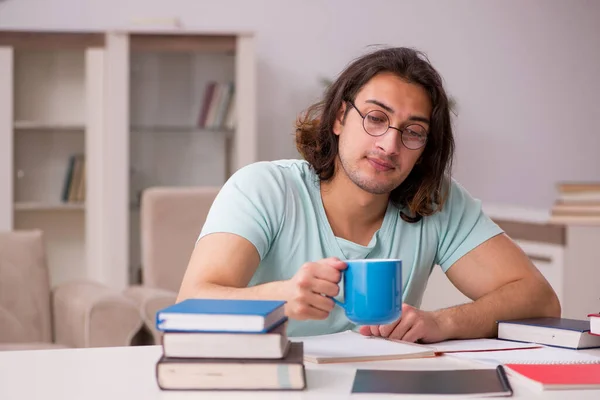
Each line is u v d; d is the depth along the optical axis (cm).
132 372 107
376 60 151
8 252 270
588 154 484
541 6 478
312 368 109
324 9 458
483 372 106
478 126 474
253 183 157
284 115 457
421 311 135
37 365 111
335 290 111
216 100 421
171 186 419
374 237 163
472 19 471
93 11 435
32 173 408
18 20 429
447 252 171
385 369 108
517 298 153
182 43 418
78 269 413
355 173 151
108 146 411
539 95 479
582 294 272
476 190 476
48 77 409
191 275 141
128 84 413
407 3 465
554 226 277
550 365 108
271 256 159
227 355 97
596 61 483
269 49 454
